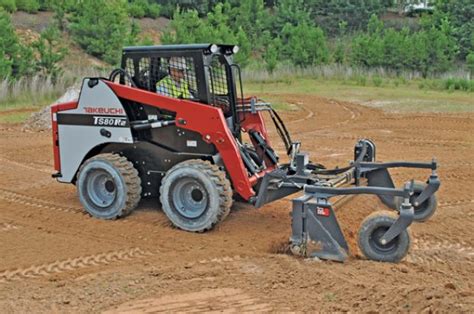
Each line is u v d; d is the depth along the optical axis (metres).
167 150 8.49
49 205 9.47
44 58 28.92
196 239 7.82
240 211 8.91
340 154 13.71
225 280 6.42
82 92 8.72
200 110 8.03
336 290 6.00
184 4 50.91
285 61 38.69
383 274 6.45
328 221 6.82
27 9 40.88
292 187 7.66
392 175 11.44
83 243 7.78
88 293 6.16
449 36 38.69
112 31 37.72
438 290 5.52
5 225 8.55
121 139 8.54
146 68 8.63
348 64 38.75
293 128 17.94
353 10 52.97
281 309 5.65
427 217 8.36
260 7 49.38
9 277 6.73
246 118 8.95
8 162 13.05
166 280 6.46
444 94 26.78
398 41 37.34
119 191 8.48
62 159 9.06
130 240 7.86
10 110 22.08
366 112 21.39
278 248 7.45
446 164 12.58
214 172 7.81
